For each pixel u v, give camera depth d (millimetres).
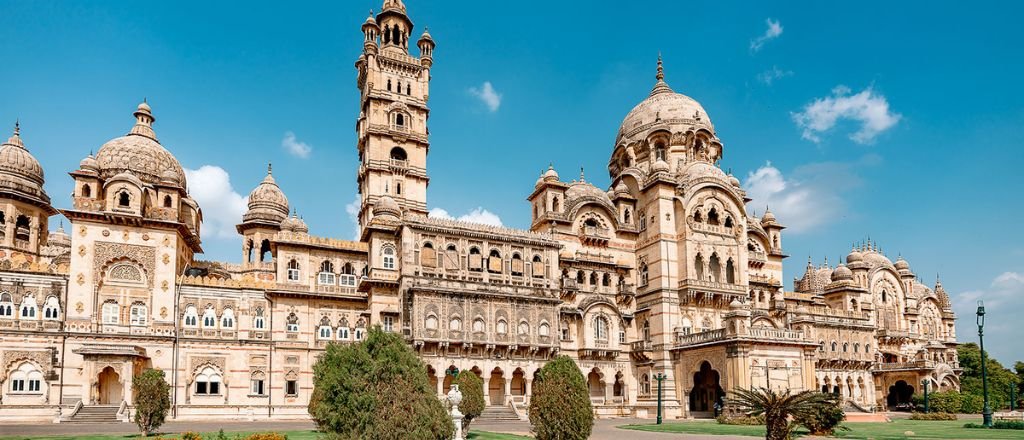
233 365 68812
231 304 70250
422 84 94875
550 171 84250
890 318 106875
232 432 47125
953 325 120625
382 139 89188
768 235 96438
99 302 65312
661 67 102500
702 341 75250
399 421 25859
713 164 94688
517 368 72375
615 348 80438
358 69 97625
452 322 69438
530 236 76000
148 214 69000
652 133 93750
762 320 84250
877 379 98562
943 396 87562
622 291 83688
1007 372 113938
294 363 70688
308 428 54656
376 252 72625
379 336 27953
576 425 33031
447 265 71938
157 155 77312
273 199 84938
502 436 45906
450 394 33938
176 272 69000
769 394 41125
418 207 89125
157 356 66188
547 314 74500
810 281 111312
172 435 43312
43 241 75375
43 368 62562
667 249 82188
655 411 76250
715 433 50844
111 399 64375
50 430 49938
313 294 72062
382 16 96125
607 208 85312
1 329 61750
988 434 49938
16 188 71625
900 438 45594
